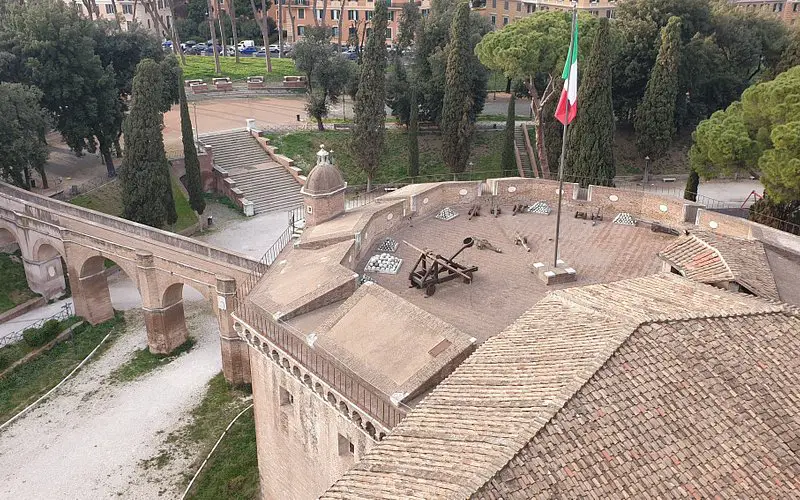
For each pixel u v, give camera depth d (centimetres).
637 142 7188
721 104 8031
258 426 3416
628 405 1942
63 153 7481
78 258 5153
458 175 7100
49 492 3797
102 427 4281
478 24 8500
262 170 7425
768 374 2144
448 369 2516
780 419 2027
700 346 2173
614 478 1770
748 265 2969
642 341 2141
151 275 4738
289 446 3164
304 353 2803
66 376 4778
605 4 10850
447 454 1847
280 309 3019
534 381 2073
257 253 6025
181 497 3725
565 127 3288
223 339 4472
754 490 1842
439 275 3469
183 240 4484
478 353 2388
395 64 8125
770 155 4506
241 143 7762
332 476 2881
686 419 1955
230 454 3981
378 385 2494
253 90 9469
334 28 12912
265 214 6950
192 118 8381
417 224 4181
